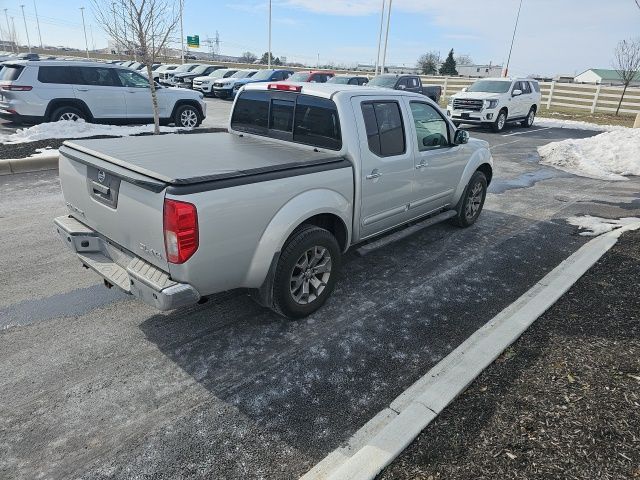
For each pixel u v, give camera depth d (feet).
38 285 14.33
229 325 12.53
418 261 17.15
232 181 10.05
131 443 8.58
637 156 36.73
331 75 79.56
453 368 10.10
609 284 14.43
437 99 72.69
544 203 25.54
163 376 10.43
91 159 11.35
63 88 38.06
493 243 19.16
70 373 10.41
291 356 11.28
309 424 9.14
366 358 11.28
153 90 37.45
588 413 8.75
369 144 13.78
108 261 11.57
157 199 9.41
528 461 7.73
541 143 48.96
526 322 11.98
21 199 22.70
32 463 8.10
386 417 9.21
